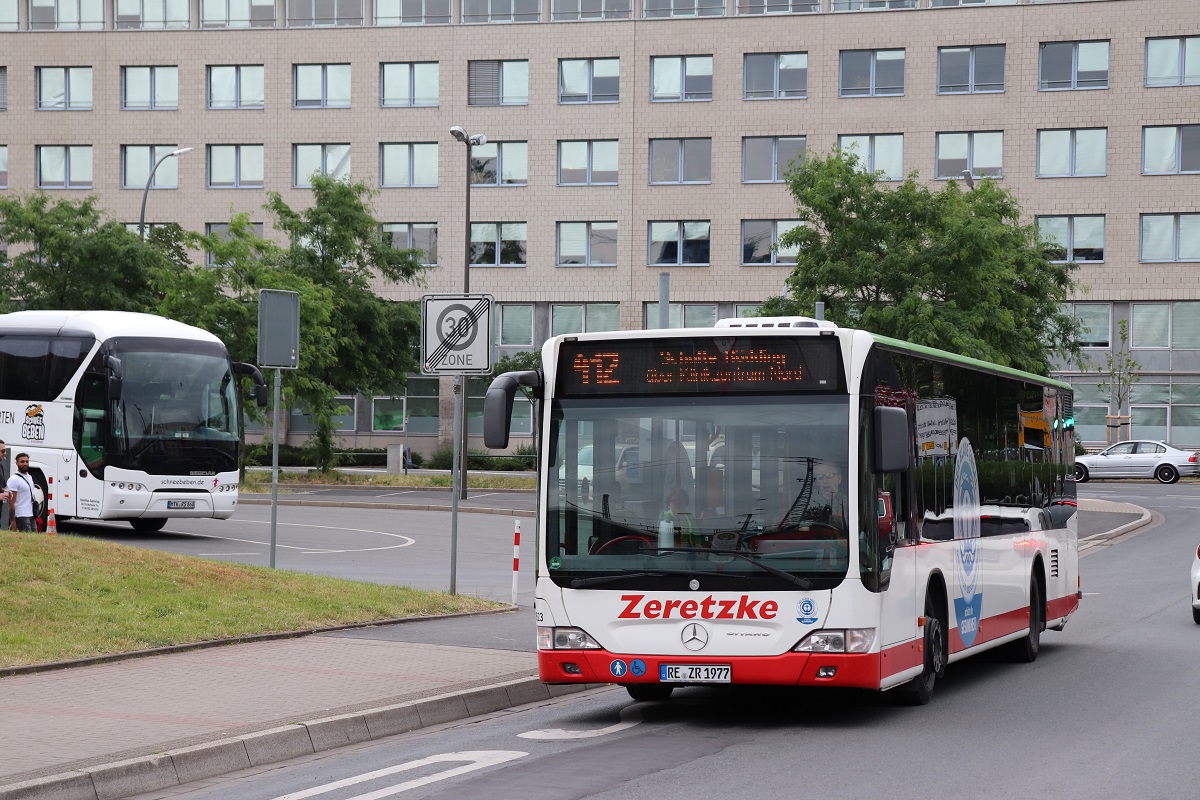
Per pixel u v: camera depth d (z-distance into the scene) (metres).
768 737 10.24
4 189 71.19
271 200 53.28
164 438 27.11
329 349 48.75
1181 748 9.73
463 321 17.08
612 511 10.77
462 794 8.19
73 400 26.97
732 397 10.75
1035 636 15.37
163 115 70.38
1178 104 62.84
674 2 68.12
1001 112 64.31
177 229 52.25
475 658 13.30
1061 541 16.80
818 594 10.34
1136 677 13.66
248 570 16.80
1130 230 63.44
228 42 70.25
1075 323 46.06
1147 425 64.00
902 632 11.09
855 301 41.88
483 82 69.12
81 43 70.88
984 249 39.78
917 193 41.69
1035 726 10.73
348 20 70.50
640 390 10.88
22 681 11.43
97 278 49.12
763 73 66.56
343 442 71.81
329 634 14.64
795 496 10.50
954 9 64.62
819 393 10.66
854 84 65.69
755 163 66.62
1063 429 17.36
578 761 9.24
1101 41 63.62
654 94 67.62
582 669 10.66
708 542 10.54
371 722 10.41
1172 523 37.47
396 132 69.31
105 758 8.55
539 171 68.44
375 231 54.19
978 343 38.97
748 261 66.75
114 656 12.52
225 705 10.57
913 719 11.12
